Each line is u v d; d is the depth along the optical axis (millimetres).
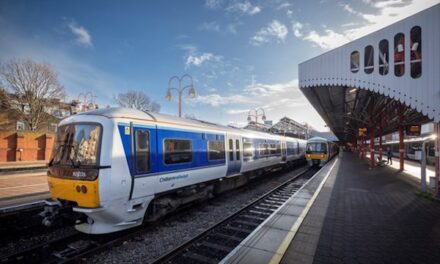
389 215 7156
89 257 5180
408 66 8547
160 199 7109
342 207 7969
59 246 5750
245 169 12406
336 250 4883
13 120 34219
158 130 6973
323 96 14906
